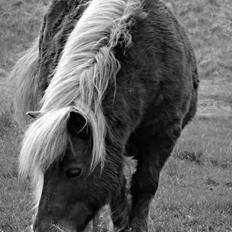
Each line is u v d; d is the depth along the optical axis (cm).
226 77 3753
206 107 3198
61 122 795
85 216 859
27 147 801
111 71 888
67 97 835
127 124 910
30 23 3950
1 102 2303
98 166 849
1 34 3803
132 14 972
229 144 2291
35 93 1241
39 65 1175
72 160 830
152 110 1009
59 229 820
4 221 1192
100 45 905
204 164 1958
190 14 4272
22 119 1318
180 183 1662
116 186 882
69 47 910
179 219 1308
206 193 1581
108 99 881
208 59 3900
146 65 962
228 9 4400
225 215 1377
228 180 1772
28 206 1284
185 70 1073
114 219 1042
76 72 859
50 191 829
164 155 1062
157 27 1017
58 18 1141
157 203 1412
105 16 945
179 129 1068
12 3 4122
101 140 826
